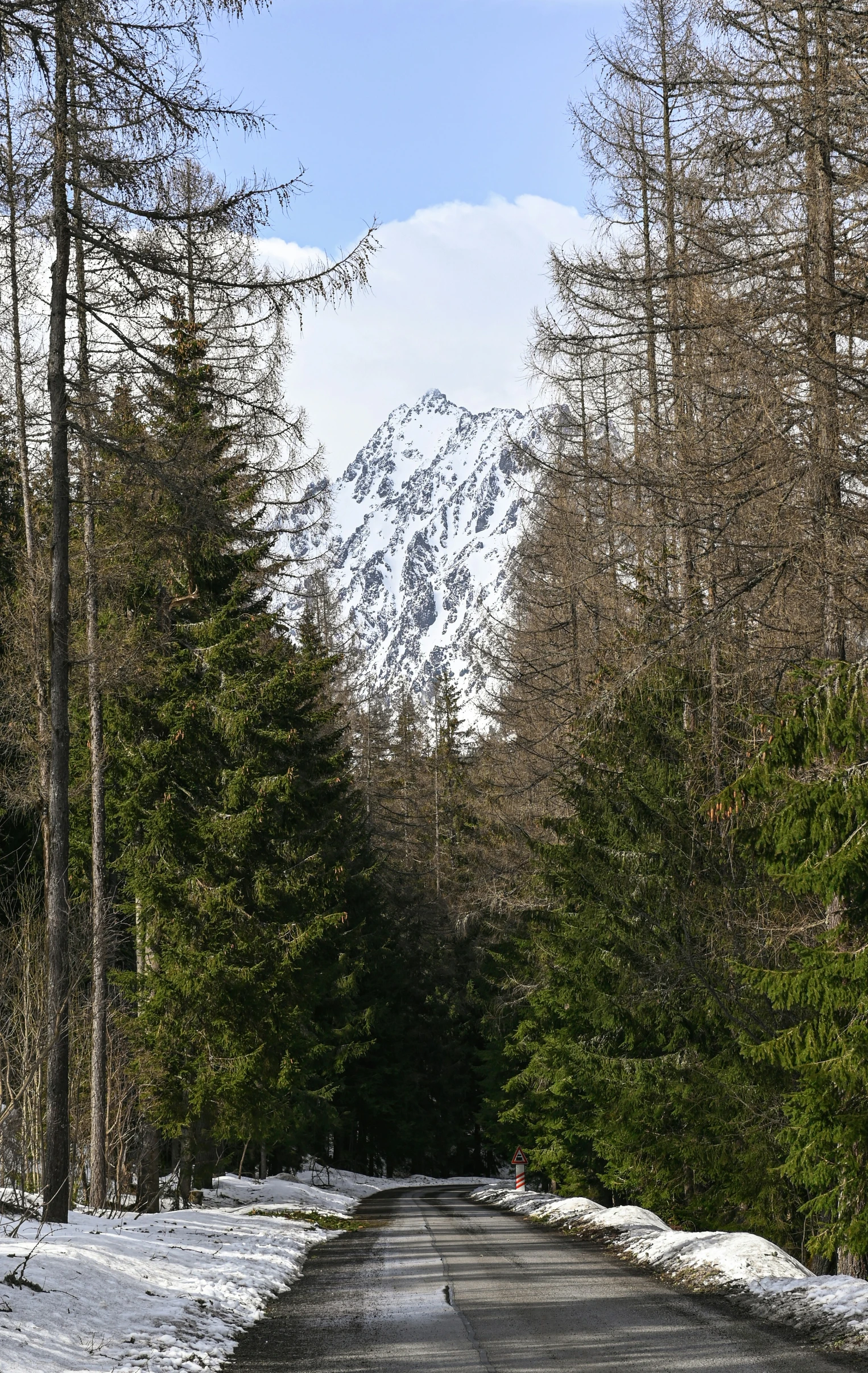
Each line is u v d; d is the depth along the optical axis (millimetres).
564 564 34281
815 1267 22125
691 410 21141
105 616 29828
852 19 16625
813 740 15586
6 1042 23391
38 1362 10102
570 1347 11719
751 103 17797
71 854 32375
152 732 31781
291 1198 42219
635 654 22859
